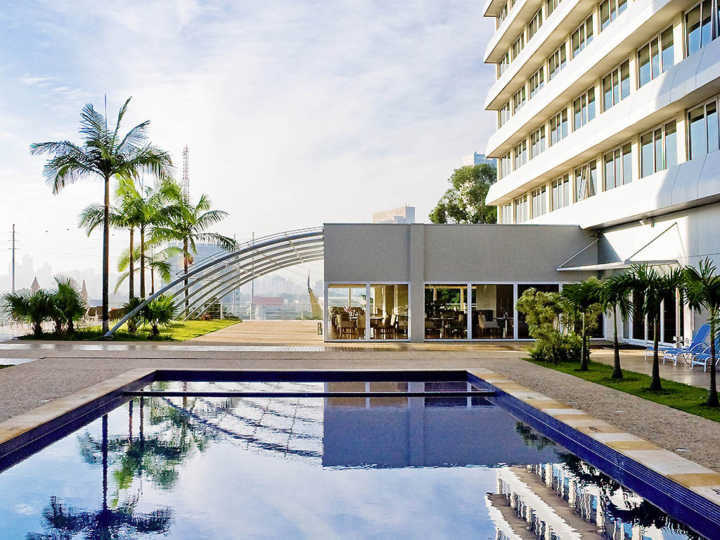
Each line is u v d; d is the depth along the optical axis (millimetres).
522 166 30766
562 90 24781
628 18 19297
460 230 20297
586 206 21953
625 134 20156
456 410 9914
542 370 13000
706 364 13359
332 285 19875
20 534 4738
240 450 7320
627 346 19062
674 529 4980
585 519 5137
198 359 14383
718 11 15820
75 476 6230
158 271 30781
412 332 19906
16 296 19875
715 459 6020
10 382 10719
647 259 17875
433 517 5172
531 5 29234
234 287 35594
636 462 5941
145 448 7355
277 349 16969
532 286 20562
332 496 5723
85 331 21438
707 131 16188
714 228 15219
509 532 4875
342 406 10164
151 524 4973
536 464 6879
